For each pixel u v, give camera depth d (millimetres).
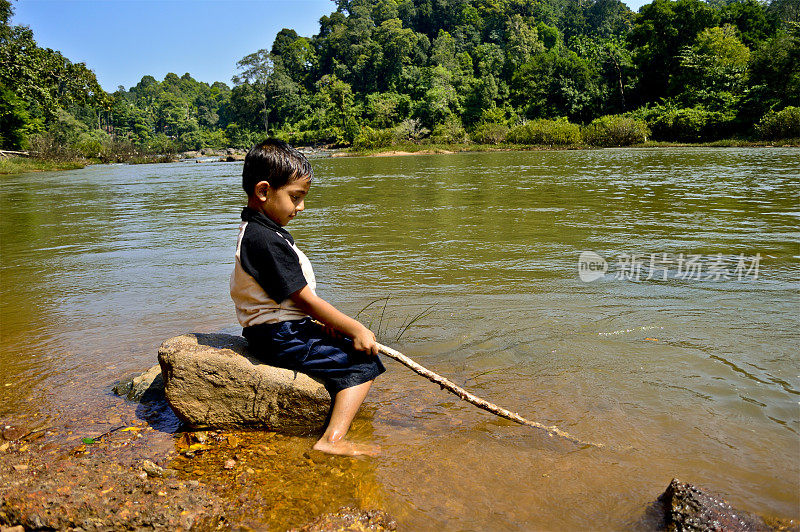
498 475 1849
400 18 107000
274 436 2236
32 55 29438
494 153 37344
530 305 3588
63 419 2340
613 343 2914
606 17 106000
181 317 3570
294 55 100125
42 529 1600
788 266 4348
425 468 1906
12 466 1889
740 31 54031
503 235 6117
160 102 128375
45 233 7590
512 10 99875
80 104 31891
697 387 2391
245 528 1610
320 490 1800
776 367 2547
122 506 1677
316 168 25156
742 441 1979
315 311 2184
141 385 2570
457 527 1595
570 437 2057
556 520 1616
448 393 2475
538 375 2580
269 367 2275
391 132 53062
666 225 6441
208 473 1929
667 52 53781
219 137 101312
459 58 86312
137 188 15992
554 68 62250
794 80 36969
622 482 1783
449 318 3389
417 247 5586
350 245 5809
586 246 5371
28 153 37062
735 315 3252
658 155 24250
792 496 1669
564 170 16969
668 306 3467
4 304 4082
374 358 2283
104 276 4840
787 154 21359
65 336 3316
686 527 1529
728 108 39812
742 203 8039
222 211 9562
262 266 2172
